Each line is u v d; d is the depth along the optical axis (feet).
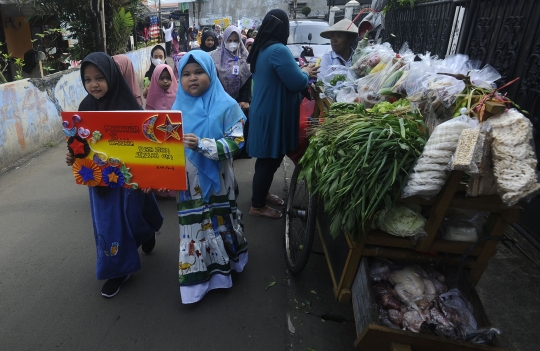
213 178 7.52
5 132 15.61
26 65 27.04
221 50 14.32
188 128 7.29
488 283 8.59
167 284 8.93
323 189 6.08
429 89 5.98
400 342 4.97
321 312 8.18
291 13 77.00
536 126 9.45
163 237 10.82
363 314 5.57
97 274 8.10
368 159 5.43
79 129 6.68
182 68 7.07
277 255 10.09
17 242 10.44
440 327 5.16
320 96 9.75
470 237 5.88
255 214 11.94
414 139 5.52
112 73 7.23
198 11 81.92
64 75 20.17
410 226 5.55
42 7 22.26
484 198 5.25
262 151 10.37
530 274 8.86
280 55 9.30
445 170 4.94
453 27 13.98
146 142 6.62
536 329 7.47
